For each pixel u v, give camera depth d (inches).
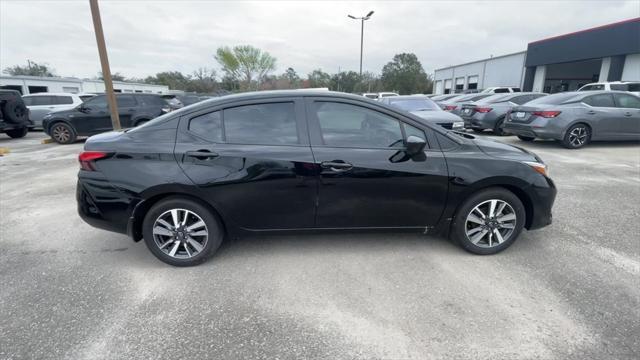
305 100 119.6
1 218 172.9
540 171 123.9
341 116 119.0
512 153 126.6
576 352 81.4
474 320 92.7
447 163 118.9
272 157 114.4
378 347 84.3
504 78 1302.9
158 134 117.9
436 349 83.3
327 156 115.2
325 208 119.0
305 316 96.0
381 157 116.7
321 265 122.2
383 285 109.7
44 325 93.4
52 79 1268.5
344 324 92.4
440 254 128.4
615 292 103.6
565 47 960.3
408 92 2445.9
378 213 121.1
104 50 390.9
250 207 118.0
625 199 185.9
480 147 125.3
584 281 109.7
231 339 87.7
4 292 108.9
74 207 188.2
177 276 116.9
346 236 143.7
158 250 120.9
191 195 116.3
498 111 438.3
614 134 331.3
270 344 85.9
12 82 1162.6
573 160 283.3
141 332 90.4
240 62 1814.7
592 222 155.7
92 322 94.5
